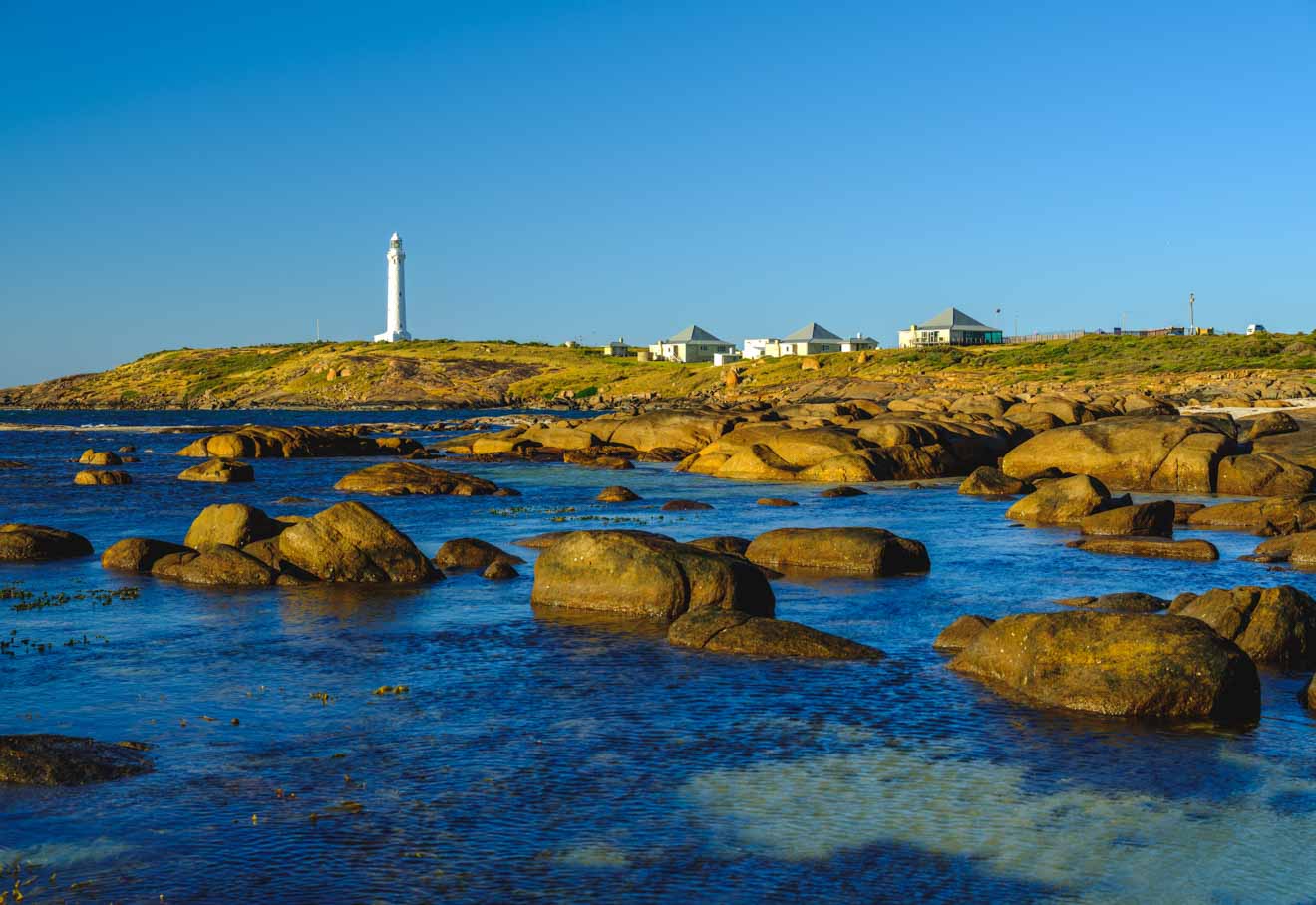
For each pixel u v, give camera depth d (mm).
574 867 11438
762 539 29719
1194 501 44250
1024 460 51438
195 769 14125
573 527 37750
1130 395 84188
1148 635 16719
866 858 11633
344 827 12367
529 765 14273
